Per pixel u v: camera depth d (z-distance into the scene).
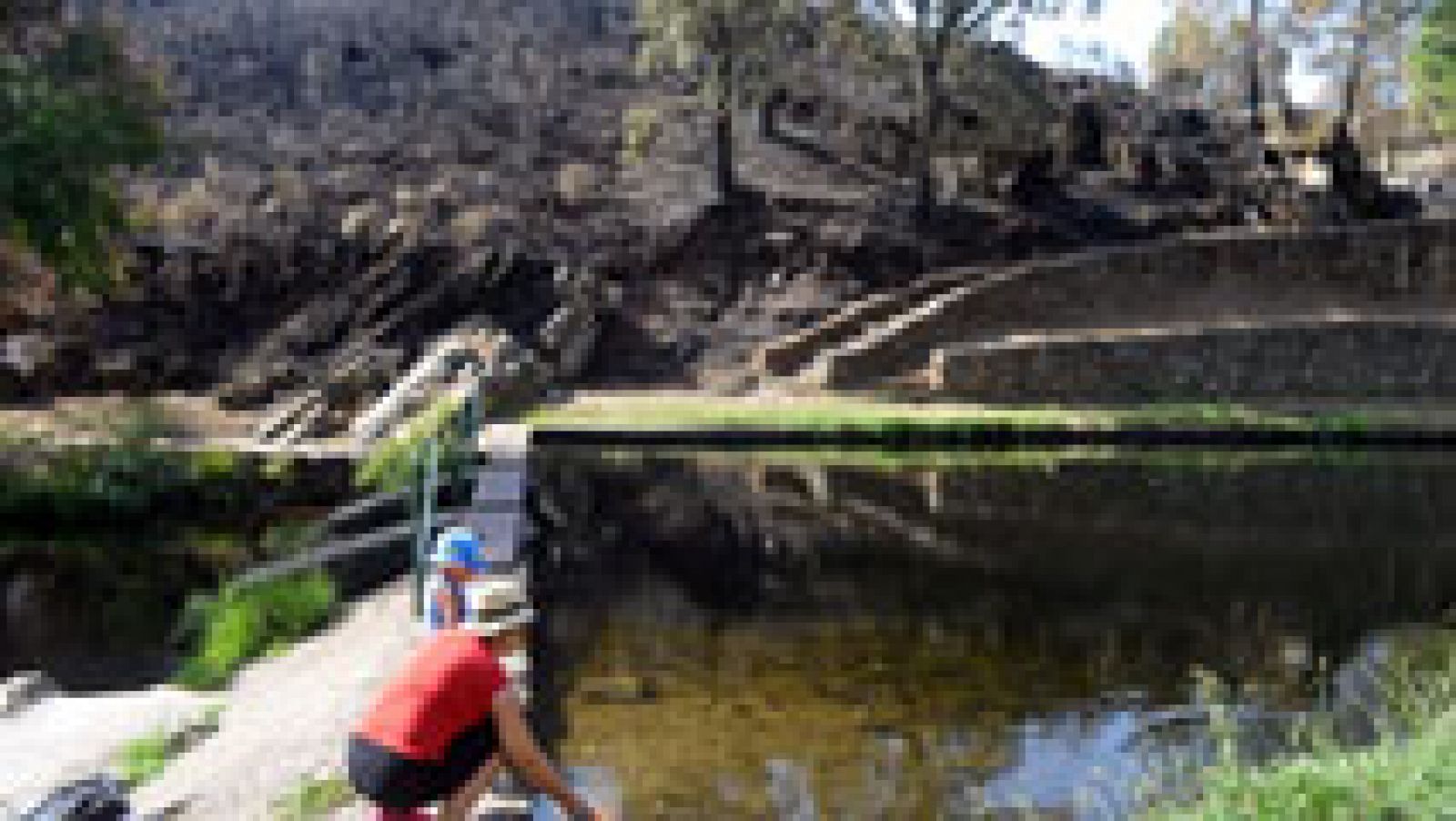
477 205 51.19
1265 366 42.06
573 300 47.22
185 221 49.19
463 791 4.95
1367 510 24.48
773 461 31.53
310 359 43.78
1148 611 16.36
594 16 66.31
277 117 57.75
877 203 54.28
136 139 29.47
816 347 45.47
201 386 43.16
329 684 10.55
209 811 8.35
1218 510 24.66
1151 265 45.81
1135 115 61.84
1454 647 12.84
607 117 58.66
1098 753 10.55
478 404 20.69
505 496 17.78
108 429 34.38
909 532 22.41
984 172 56.59
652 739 11.02
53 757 10.21
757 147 57.72
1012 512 24.58
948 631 15.36
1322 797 6.75
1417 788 6.59
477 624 5.06
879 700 12.36
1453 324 42.38
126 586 18.41
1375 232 46.22
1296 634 14.70
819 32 57.06
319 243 48.62
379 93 59.75
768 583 18.14
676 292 49.38
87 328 44.62
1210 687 12.15
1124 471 29.81
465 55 62.53
